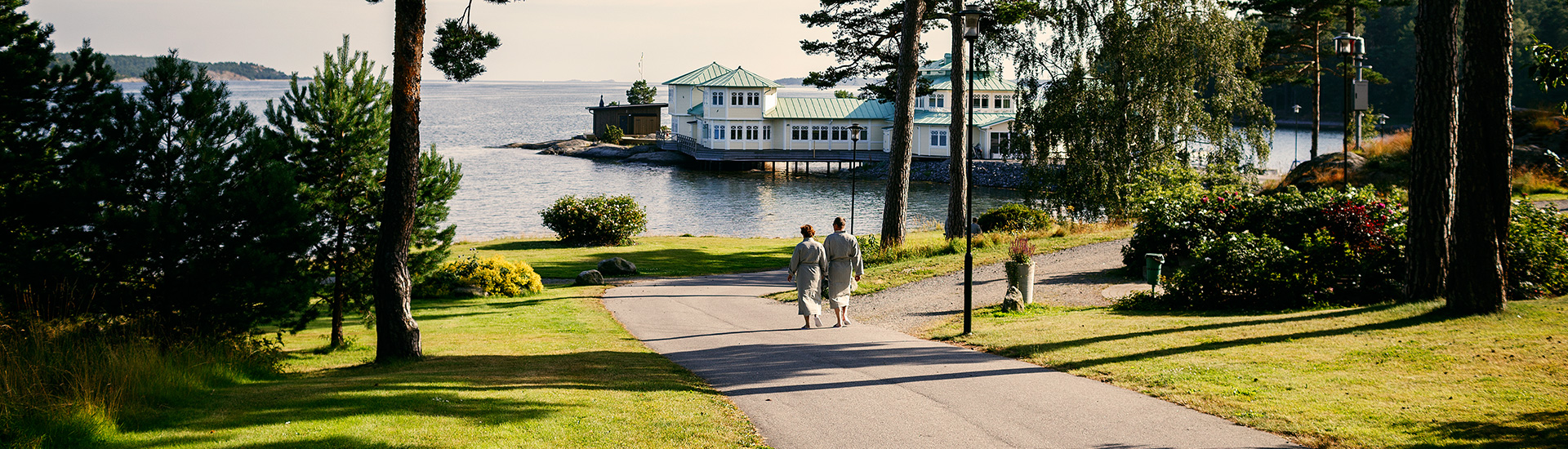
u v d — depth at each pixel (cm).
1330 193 1436
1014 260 1410
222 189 998
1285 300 1165
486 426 603
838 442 606
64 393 624
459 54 1225
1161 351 874
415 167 1043
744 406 723
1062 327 1092
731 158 7438
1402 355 764
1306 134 9606
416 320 1526
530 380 809
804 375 859
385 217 1027
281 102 1188
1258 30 3195
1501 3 911
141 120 983
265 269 980
